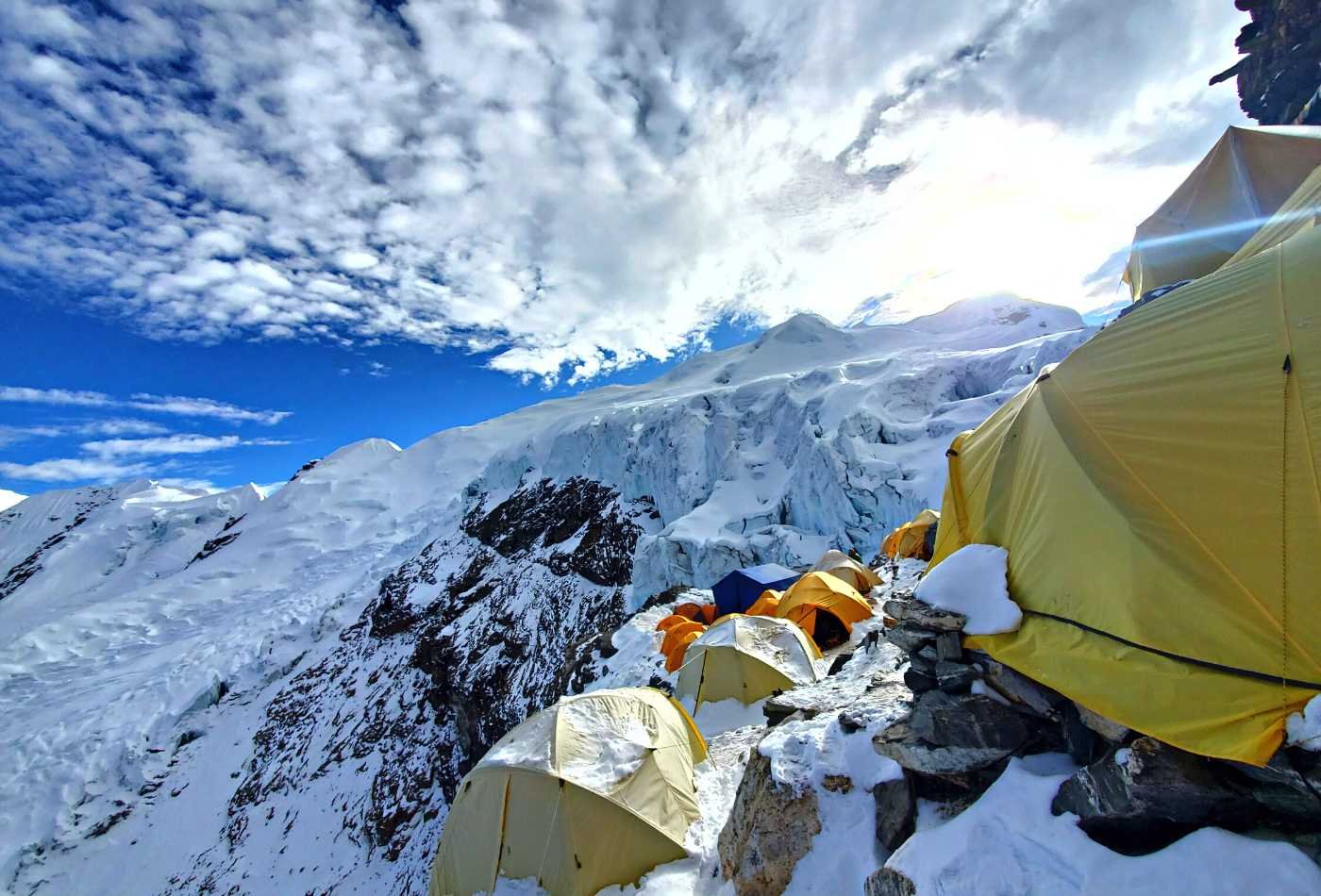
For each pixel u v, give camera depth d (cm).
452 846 810
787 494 2838
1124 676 344
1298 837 276
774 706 795
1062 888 301
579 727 848
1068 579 400
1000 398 2273
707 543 2758
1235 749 285
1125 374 432
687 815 752
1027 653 412
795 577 1920
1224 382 361
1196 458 358
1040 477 458
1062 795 350
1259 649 296
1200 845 280
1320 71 1698
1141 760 317
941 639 472
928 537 1667
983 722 431
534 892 708
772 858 502
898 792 466
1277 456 320
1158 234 1400
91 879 2986
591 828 713
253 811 3159
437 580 5009
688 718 964
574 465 5316
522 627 3591
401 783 2942
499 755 829
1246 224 1216
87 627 6675
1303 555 296
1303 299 339
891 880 378
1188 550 340
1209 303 399
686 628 1683
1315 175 580
